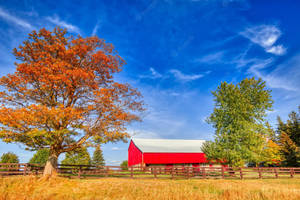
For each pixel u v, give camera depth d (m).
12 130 14.52
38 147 16.14
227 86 27.56
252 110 26.25
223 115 26.47
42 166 19.38
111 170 19.73
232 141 24.59
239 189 12.52
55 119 14.84
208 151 26.05
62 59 17.12
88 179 18.08
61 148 17.06
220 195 10.84
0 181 13.02
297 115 36.31
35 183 13.26
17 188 12.01
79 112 15.22
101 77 18.47
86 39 18.62
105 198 9.74
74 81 16.00
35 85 16.34
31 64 15.66
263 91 26.45
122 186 13.52
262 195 10.55
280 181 19.00
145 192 11.48
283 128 37.25
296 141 34.81
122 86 17.69
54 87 15.47
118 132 16.81
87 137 16.98
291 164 32.59
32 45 16.98
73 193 11.16
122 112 17.41
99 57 17.58
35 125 14.58
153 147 35.94
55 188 12.37
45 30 17.41
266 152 25.38
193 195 10.67
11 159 33.16
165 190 12.14
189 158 34.19
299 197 10.05
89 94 16.75
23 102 16.17
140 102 18.23
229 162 24.73
